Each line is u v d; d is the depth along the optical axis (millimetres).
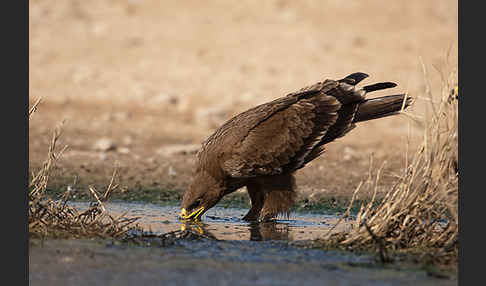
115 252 8578
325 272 7934
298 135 11602
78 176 14578
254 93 24172
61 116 21203
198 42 28844
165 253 8656
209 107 22938
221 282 7410
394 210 9422
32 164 15172
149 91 24531
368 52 27531
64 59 27094
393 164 16266
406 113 10055
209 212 12328
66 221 9727
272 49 28016
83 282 7320
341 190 13883
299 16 31531
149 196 13344
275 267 8109
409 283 7590
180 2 33406
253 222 11570
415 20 31531
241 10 32469
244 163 11445
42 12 31438
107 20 31203
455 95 9453
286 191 11758
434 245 9211
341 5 32781
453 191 9266
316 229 10898
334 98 11859
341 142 18797
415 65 26016
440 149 9352
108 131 19766
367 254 8891
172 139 19203
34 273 7586
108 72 26078
